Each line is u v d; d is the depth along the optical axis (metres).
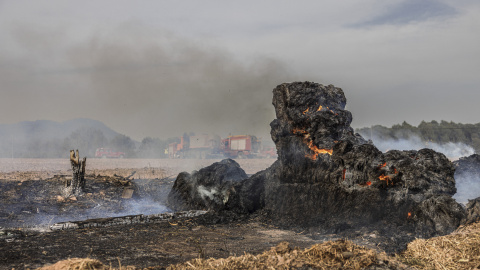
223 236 9.51
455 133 49.06
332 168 10.77
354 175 10.26
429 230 8.85
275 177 12.12
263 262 6.49
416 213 9.35
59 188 15.36
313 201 10.88
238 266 6.28
